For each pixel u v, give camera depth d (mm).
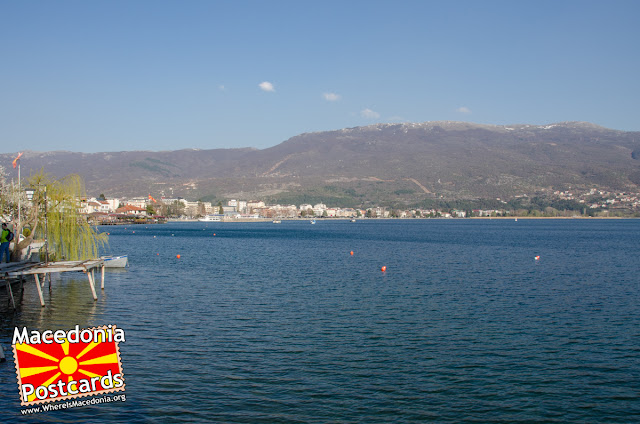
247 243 136000
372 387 25781
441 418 22688
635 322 38656
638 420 22750
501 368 28500
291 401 24094
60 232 55344
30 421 22156
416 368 28375
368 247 120750
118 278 61906
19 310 42594
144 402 23844
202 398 24312
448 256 94625
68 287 54469
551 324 38000
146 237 165625
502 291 52406
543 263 81562
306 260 86375
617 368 28625
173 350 31188
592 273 68062
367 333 35344
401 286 55750
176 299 47531
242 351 31109
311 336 34500
